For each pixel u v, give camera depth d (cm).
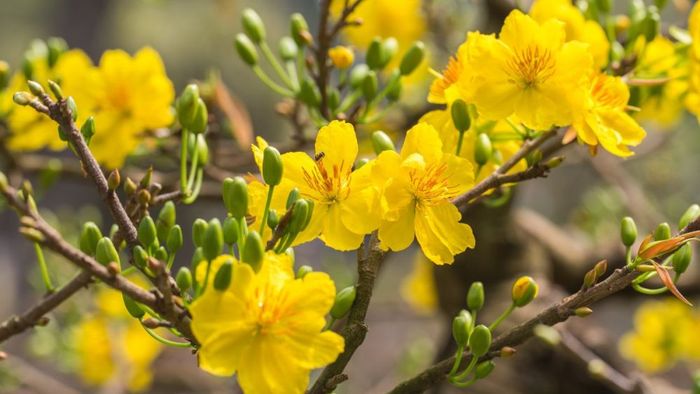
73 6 462
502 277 115
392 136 102
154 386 145
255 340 60
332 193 63
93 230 62
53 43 84
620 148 68
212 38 413
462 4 123
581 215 137
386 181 63
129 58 85
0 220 404
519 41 67
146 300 59
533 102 67
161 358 147
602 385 105
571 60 67
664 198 177
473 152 70
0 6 458
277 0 459
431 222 64
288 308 60
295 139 88
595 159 133
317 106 78
